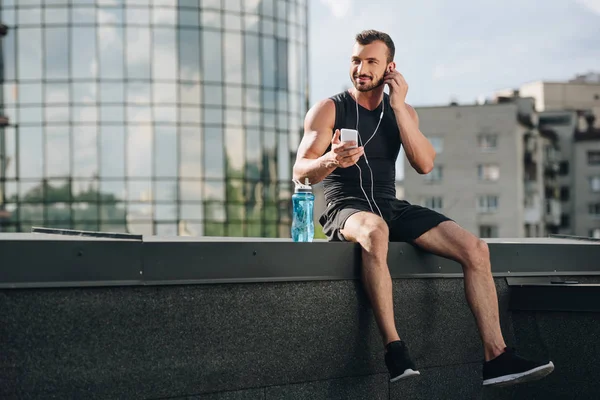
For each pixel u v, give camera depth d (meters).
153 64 35.09
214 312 3.48
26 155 35.19
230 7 35.72
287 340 3.71
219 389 3.49
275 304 3.67
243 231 35.69
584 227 86.56
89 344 3.17
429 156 4.25
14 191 35.12
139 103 35.06
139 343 3.29
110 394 3.21
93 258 3.17
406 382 4.13
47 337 3.09
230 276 3.51
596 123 89.19
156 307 3.33
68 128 35.03
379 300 3.83
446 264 4.31
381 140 4.25
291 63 37.44
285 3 37.16
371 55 4.17
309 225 4.30
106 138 35.00
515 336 4.68
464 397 4.40
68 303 3.13
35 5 35.16
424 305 4.23
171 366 3.36
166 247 3.34
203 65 35.44
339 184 4.23
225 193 35.47
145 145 35.03
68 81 35.03
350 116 4.22
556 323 4.55
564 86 91.00
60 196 34.97
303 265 3.74
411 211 4.21
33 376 3.06
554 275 4.91
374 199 4.19
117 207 34.97
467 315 4.41
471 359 4.43
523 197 78.94
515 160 76.75
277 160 36.69
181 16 35.22
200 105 35.34
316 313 3.80
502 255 4.63
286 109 37.06
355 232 3.93
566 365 4.52
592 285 4.44
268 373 3.64
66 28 35.06
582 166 86.75
